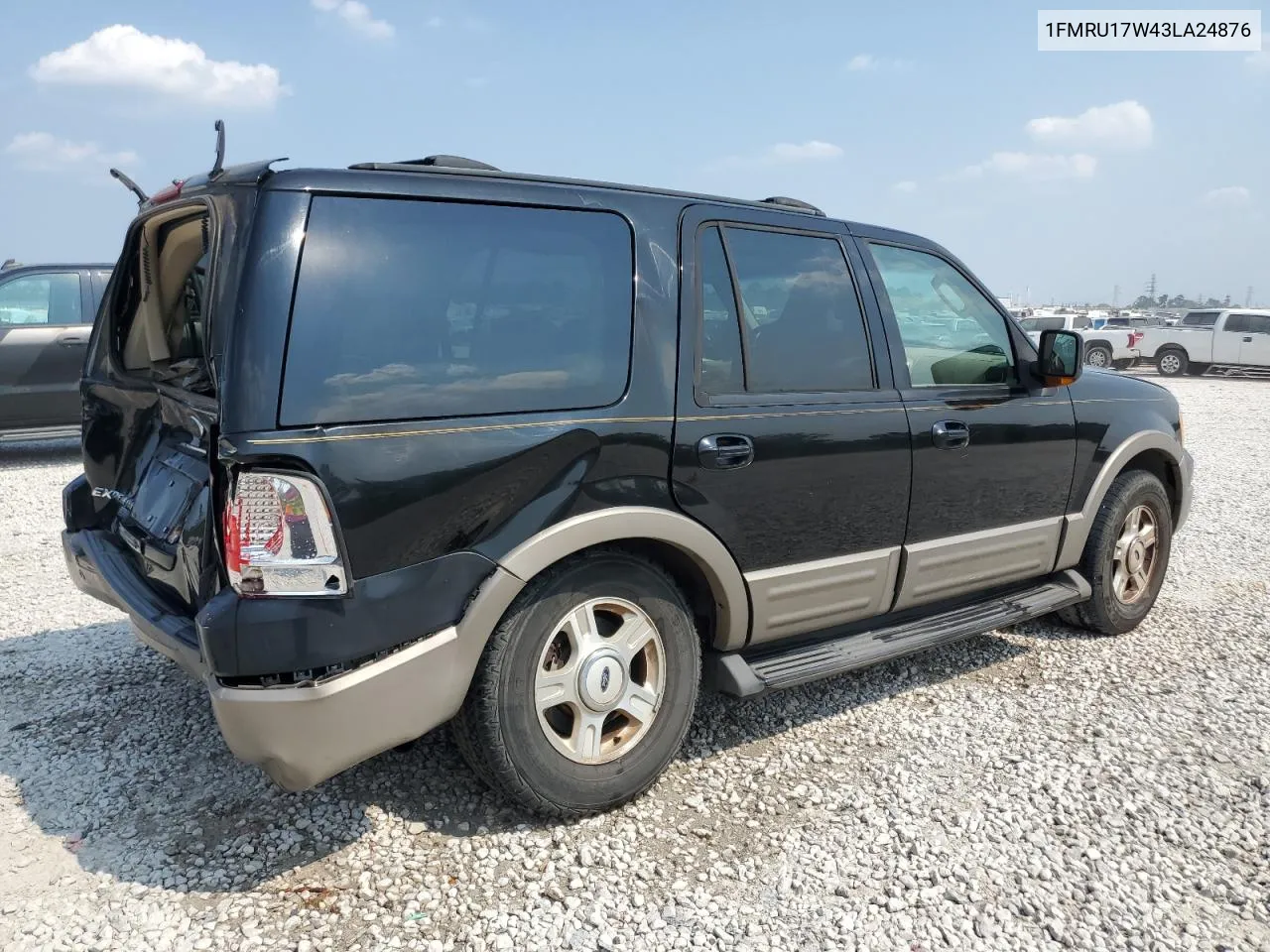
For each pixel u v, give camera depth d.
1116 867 2.74
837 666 3.37
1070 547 4.38
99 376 3.81
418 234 2.62
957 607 4.04
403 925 2.46
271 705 2.33
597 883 2.64
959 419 3.77
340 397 2.41
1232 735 3.59
